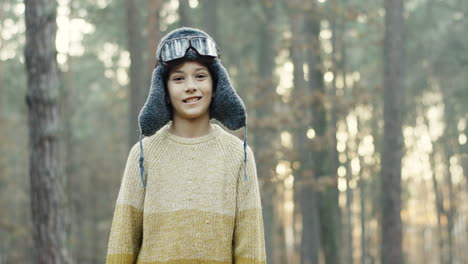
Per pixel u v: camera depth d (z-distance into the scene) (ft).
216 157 8.66
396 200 45.57
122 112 95.30
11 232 73.26
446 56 80.38
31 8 24.91
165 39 8.55
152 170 8.64
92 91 98.99
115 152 95.14
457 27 78.07
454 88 86.33
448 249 111.14
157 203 8.54
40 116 25.07
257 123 45.65
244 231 8.64
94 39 81.66
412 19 77.77
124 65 85.97
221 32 74.49
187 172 8.56
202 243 8.39
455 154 103.86
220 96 8.70
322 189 47.83
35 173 25.09
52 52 25.17
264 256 8.80
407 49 80.59
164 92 8.64
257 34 75.51
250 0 69.46
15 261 75.20
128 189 8.70
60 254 25.23
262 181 45.11
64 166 25.67
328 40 69.00
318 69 50.80
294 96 45.85
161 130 8.90
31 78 25.02
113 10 65.77
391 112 45.70
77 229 86.17
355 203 119.65
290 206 115.55
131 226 8.66
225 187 8.58
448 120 97.40
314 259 54.75
